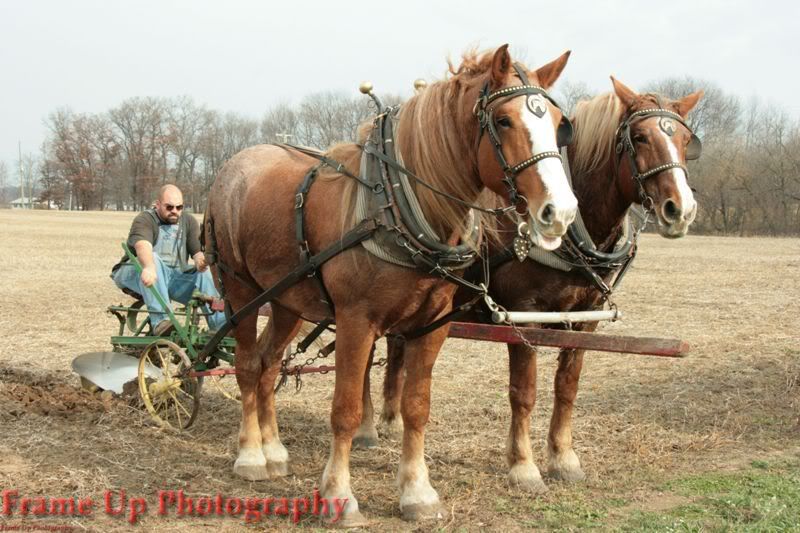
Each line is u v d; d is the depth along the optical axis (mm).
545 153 3373
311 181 4363
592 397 7012
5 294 14492
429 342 4207
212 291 6602
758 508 4191
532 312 4383
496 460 5305
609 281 4809
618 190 4680
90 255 24906
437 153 3801
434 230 3867
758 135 66250
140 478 4805
